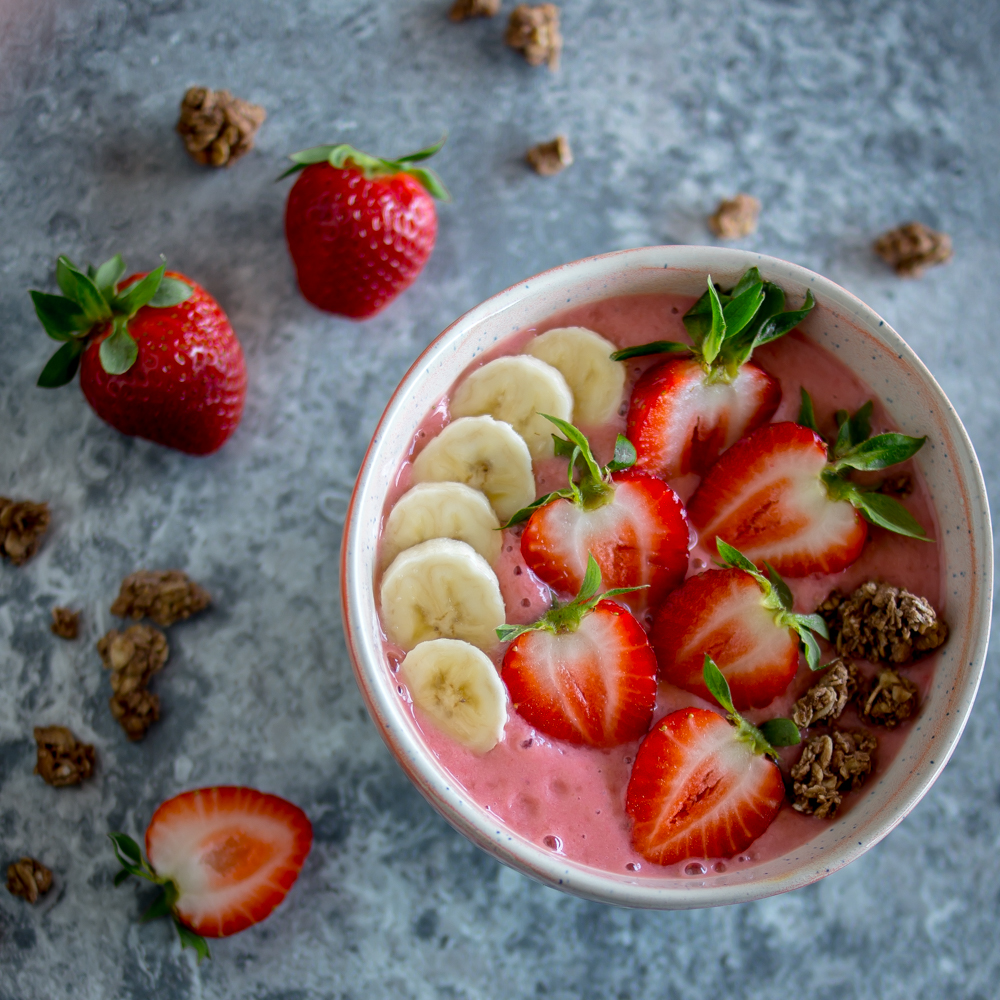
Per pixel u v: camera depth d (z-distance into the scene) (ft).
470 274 1.69
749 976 1.62
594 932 1.61
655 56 1.73
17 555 1.63
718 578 1.38
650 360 1.44
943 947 1.63
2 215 1.69
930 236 1.70
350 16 1.71
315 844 1.61
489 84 1.71
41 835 1.62
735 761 1.36
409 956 1.60
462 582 1.39
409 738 1.32
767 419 1.43
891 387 1.42
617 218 1.70
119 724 1.62
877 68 1.74
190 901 1.58
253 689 1.63
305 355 1.67
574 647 1.36
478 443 1.41
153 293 1.53
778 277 1.40
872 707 1.39
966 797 1.65
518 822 1.36
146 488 1.65
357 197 1.59
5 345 1.67
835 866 1.33
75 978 1.60
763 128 1.73
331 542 1.65
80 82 1.70
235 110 1.66
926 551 1.42
